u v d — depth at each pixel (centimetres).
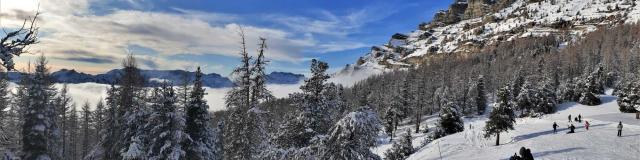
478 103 11738
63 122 5281
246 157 2244
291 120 2103
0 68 854
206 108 2694
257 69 2173
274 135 2188
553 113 9481
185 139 2558
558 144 4841
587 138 5031
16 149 2986
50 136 3456
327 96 2102
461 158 4803
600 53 19238
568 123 6581
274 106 2314
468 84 13550
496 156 4591
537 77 13238
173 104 2534
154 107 2552
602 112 8750
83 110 6103
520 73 12900
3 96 2295
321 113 2052
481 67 18138
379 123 1889
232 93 2230
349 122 1806
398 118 9900
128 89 3156
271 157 2002
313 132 2017
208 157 2692
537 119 7438
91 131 6159
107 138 3306
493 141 5678
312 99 2078
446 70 18562
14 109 3177
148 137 2698
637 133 5231
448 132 7181
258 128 2231
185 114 2584
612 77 13438
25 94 3189
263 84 2197
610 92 12250
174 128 2503
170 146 2519
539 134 5684
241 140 2248
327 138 1897
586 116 7962
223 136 2906
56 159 3659
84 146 5966
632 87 8562
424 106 11900
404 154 5981
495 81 14625
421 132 9750
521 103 9956
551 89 9906
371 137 1864
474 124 9194
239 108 2238
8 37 827
